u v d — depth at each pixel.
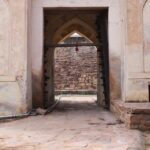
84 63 20.11
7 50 7.48
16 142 4.39
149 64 7.45
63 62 20.17
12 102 7.38
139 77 7.41
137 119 5.51
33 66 8.23
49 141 4.44
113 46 8.27
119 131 5.25
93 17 11.20
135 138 4.62
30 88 7.93
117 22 8.32
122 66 7.86
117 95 8.21
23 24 7.51
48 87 10.19
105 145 4.14
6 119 6.82
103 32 9.20
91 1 8.34
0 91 7.38
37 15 8.31
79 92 19.39
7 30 7.52
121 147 4.02
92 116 7.37
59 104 11.57
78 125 5.93
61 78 20.06
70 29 12.32
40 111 7.70
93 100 13.98
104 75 9.24
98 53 10.72
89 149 3.93
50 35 10.95
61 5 8.33
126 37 7.49
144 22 7.53
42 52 8.27
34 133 5.08
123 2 7.73
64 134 4.98
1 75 7.43
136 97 7.38
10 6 7.54
